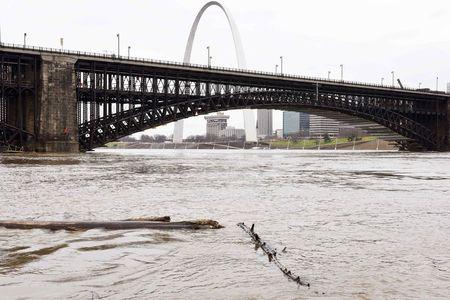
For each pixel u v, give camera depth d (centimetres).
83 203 2089
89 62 10531
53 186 2900
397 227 1495
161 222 1462
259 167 5750
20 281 867
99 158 7931
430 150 18088
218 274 924
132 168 5078
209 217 1706
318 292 815
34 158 7012
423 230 1438
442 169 5422
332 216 1739
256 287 841
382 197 2427
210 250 1135
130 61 10894
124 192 2588
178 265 991
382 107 16450
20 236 1288
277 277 905
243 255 1086
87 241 1225
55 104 9781
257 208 1969
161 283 863
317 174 4412
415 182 3500
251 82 13512
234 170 4981
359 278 902
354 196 2470
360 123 17700
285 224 1550
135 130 11350
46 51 9706
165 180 3500
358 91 15888
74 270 945
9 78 9938
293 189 2859
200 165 6156
